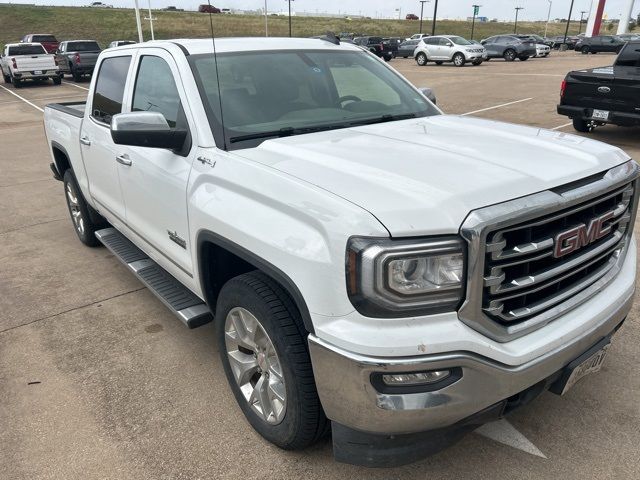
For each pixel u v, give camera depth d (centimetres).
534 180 218
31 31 5544
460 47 2859
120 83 396
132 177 359
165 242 336
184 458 268
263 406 267
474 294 194
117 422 296
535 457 259
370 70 383
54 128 543
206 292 299
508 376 203
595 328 231
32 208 712
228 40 354
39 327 402
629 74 888
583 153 255
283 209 225
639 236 511
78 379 336
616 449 262
